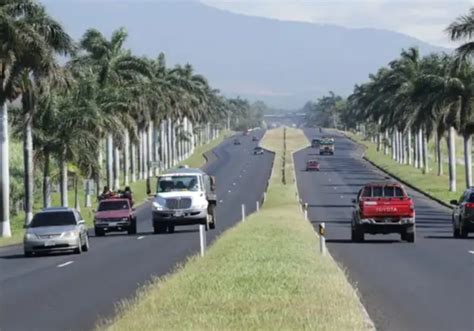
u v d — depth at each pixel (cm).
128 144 14288
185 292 2447
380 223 4984
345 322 1914
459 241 5141
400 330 2067
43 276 3647
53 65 6944
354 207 5150
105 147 13750
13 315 2531
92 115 9056
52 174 11156
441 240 5238
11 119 8625
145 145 15638
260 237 4497
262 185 13912
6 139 7025
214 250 3962
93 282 3331
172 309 2164
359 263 3775
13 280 3522
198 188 6556
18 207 11194
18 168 11462
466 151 10594
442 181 13350
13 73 6906
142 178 15612
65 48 7119
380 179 14562
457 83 10075
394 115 15062
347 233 5884
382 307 2462
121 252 4797
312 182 14175
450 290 2850
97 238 6325
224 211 9475
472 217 5294
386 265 3688
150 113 13975
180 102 16925
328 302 2223
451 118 10212
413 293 2773
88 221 8788
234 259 3328
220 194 12512
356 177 15162
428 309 2423
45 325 2323
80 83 9575
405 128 14275
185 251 4644
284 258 3334
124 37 10888
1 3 6944
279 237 4484
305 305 2162
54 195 12825
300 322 1903
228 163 19588
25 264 4284
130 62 10856
